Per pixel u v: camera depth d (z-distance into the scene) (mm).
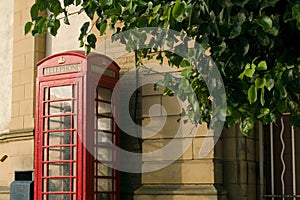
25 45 12305
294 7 4766
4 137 12477
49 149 10203
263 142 10281
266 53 5664
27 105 12047
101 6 6223
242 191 9719
